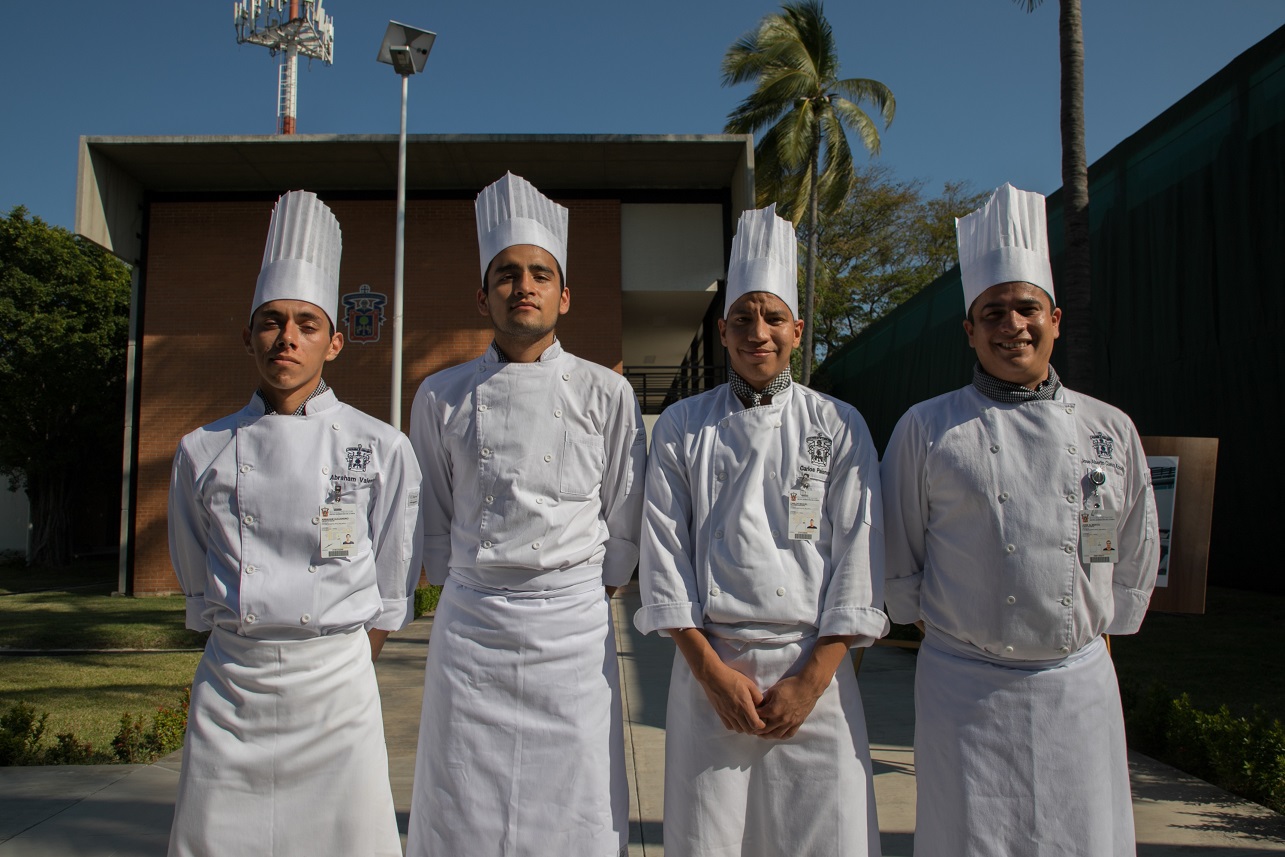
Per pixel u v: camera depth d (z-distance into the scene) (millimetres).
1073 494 2047
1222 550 9289
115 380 19656
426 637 8141
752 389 2273
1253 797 3533
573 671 2221
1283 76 8156
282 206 2297
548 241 2391
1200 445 3475
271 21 30984
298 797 2066
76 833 3285
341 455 2199
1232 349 8883
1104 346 10992
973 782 1988
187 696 5164
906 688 5840
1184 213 9531
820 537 2145
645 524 2229
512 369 2336
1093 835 1953
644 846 3189
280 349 2154
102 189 12055
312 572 2105
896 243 29109
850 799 2057
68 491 20156
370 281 12930
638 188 13062
